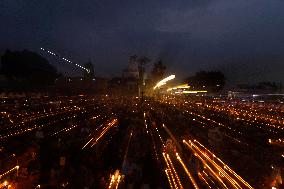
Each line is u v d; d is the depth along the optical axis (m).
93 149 18.81
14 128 18.75
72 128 22.17
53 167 14.72
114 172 14.88
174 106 42.56
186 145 19.88
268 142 19.94
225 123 27.42
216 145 19.28
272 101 35.66
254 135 21.72
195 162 15.19
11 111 22.44
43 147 17.11
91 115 31.09
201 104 39.78
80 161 16.41
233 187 13.03
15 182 12.02
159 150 18.42
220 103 39.72
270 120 25.17
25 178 12.71
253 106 32.84
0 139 16.23
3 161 13.44
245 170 14.42
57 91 48.03
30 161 14.75
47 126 21.27
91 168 15.73
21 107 23.83
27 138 17.44
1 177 11.87
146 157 17.16
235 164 15.34
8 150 15.45
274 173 13.53
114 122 28.95
